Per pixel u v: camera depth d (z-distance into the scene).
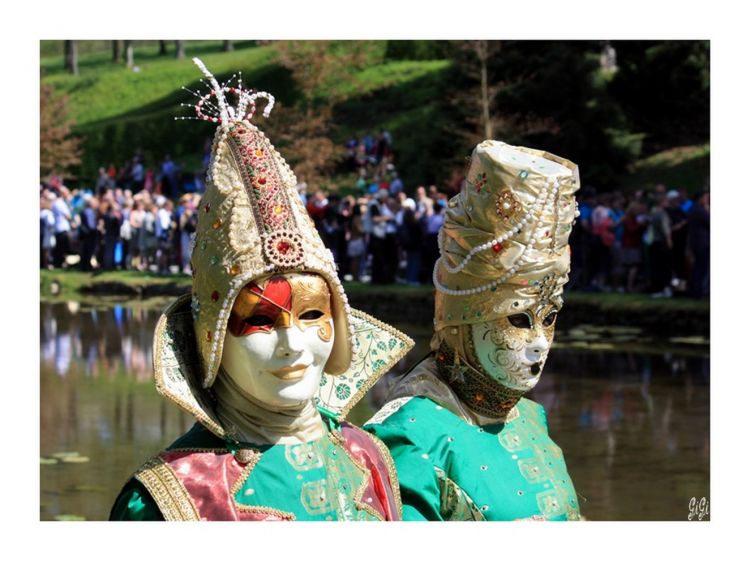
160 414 13.58
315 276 3.64
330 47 43.88
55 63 52.75
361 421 12.10
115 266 30.44
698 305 20.42
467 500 4.65
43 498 9.91
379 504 3.97
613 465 11.36
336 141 39.28
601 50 32.53
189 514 3.50
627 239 22.23
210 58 48.72
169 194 38.41
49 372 16.67
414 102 40.38
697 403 14.43
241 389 3.68
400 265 25.64
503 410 4.87
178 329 3.68
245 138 3.67
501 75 32.78
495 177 4.68
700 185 29.11
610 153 30.39
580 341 19.25
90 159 42.50
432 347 4.98
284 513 3.65
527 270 4.66
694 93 31.00
